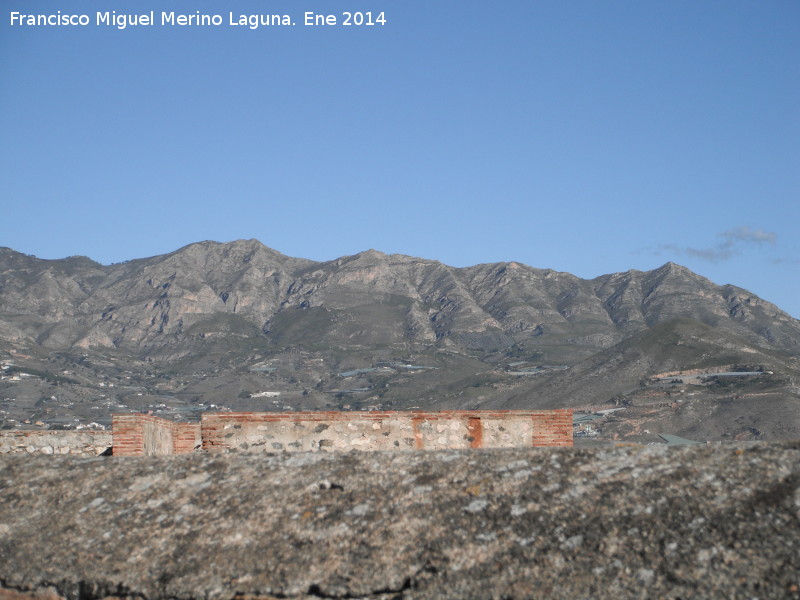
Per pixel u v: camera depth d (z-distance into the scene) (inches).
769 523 374.6
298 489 450.0
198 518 440.5
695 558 367.2
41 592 421.1
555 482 426.6
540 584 373.4
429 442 629.6
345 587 390.9
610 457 439.2
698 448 436.1
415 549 402.0
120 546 431.2
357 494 440.8
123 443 625.9
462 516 415.5
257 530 427.2
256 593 396.8
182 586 405.4
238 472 469.7
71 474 483.2
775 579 349.4
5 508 462.6
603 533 390.3
